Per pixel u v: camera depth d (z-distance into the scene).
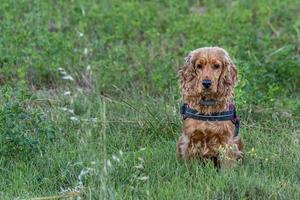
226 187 7.75
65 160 8.55
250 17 14.07
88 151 8.42
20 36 11.95
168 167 8.30
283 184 7.84
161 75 11.05
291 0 15.21
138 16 13.87
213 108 8.30
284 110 10.12
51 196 7.61
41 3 14.02
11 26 12.59
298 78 11.20
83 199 7.59
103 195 7.17
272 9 14.62
